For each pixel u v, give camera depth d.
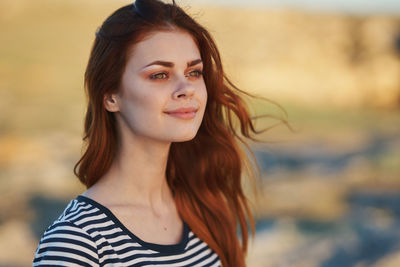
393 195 11.82
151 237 1.96
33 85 26.69
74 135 17.88
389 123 25.17
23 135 17.19
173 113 1.87
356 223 9.46
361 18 45.78
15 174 13.09
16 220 10.33
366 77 36.34
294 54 39.28
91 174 1.96
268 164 14.84
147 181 2.01
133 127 1.89
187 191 2.30
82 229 1.77
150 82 1.84
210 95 2.25
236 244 2.33
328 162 15.54
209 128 2.33
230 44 37.62
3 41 36.78
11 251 8.80
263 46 39.56
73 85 27.59
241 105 2.34
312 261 7.49
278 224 9.64
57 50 36.12
